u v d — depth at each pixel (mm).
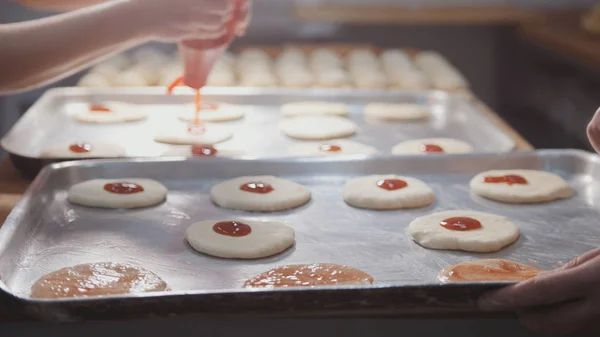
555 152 1242
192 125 1484
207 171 1222
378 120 1552
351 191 1168
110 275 962
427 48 2650
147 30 1080
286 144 1413
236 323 846
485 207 1154
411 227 1078
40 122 1453
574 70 2215
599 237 1070
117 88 1638
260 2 2600
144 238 1063
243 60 2002
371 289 837
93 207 1137
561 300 839
